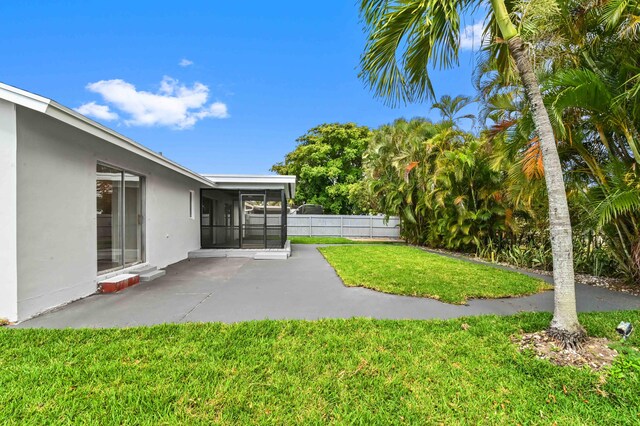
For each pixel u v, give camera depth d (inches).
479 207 429.7
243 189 454.3
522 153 232.4
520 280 248.1
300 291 217.2
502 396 93.9
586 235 275.3
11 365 107.0
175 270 301.7
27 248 159.9
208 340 128.7
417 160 503.8
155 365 107.9
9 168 153.2
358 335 135.8
